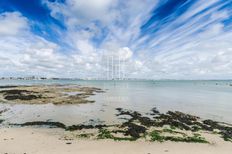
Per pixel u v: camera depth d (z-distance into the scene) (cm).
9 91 5550
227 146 1642
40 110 3133
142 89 9319
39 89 6969
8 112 2969
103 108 3388
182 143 1688
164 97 5462
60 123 2303
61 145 1609
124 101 4438
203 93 7012
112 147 1579
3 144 1606
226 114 3022
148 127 2175
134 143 1672
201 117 2803
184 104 4066
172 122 2345
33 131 2011
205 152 1505
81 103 3859
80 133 1944
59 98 4391
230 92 7500
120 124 2291
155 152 1491
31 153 1434
